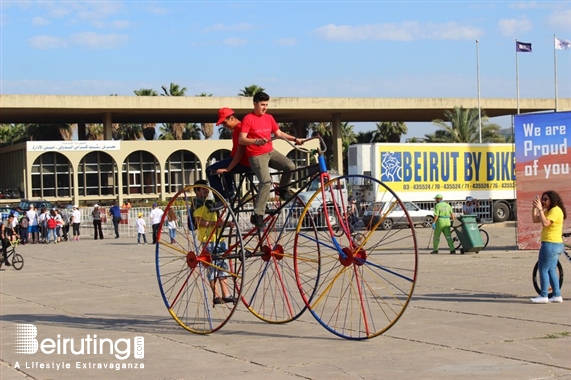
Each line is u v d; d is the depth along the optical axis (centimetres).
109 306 1411
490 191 4362
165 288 1669
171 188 6456
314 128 8281
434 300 1350
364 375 811
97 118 6775
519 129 2394
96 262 2544
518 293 1412
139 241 3519
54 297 1588
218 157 6512
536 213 1277
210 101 6069
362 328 1086
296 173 1122
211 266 1113
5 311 1383
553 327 1056
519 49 6047
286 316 1223
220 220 1105
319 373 827
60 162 6103
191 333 1098
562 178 2330
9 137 8656
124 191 6341
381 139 8538
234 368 865
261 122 1036
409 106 6397
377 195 4031
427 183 4188
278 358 909
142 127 8562
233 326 1147
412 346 954
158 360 922
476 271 1833
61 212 4019
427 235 3484
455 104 6506
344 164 8631
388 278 1725
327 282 1659
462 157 4288
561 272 1336
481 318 1147
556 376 784
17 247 3553
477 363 850
